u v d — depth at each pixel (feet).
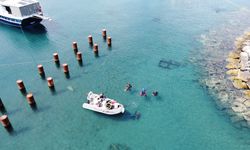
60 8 220.84
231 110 105.70
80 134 96.32
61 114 104.73
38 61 142.51
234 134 95.66
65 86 120.67
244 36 165.89
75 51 149.18
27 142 93.04
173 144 92.48
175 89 118.42
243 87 117.19
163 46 156.87
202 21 192.24
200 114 104.58
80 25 187.21
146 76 127.85
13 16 178.09
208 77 126.00
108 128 98.63
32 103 107.45
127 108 107.14
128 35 171.63
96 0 241.55
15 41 166.61
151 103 110.01
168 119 102.42
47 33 176.04
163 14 207.00
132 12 211.61
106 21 193.77
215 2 235.20
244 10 214.28
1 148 90.53
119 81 124.06
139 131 97.40
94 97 107.24
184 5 227.61
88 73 130.31
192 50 151.33
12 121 101.19
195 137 94.99
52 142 93.20
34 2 179.83
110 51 151.33
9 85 122.21
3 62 142.82
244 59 135.44
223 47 153.28
